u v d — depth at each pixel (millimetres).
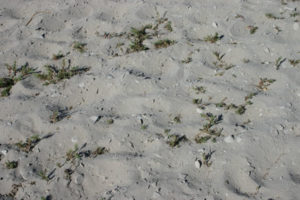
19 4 3838
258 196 2588
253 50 3221
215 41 3320
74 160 2805
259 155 2721
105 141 2871
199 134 2846
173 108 2975
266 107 2912
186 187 2646
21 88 3189
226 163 2707
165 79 3131
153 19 3557
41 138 2910
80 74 3244
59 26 3605
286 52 3184
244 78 3078
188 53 3270
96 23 3566
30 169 2795
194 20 3494
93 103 3072
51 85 3195
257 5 3535
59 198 2686
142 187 2666
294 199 2555
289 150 2723
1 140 2939
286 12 3459
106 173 2752
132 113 2975
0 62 3369
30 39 3494
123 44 3402
